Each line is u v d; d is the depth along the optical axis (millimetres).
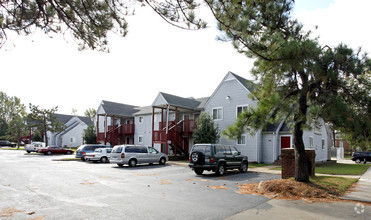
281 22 9125
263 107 8469
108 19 6637
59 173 14609
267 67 8672
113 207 7062
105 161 23141
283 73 8602
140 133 34000
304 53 7875
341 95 8789
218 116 25656
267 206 7363
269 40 8023
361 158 26797
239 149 23812
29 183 11008
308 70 8227
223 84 25641
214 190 9906
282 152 12953
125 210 6758
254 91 9625
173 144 27250
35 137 52875
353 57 8453
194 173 15664
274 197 8609
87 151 25219
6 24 6340
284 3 8828
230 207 7223
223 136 9164
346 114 7859
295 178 10477
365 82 8492
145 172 15875
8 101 69312
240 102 24047
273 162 21734
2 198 8070
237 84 24531
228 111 24875
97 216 6188
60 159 24984
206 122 23516
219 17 6531
